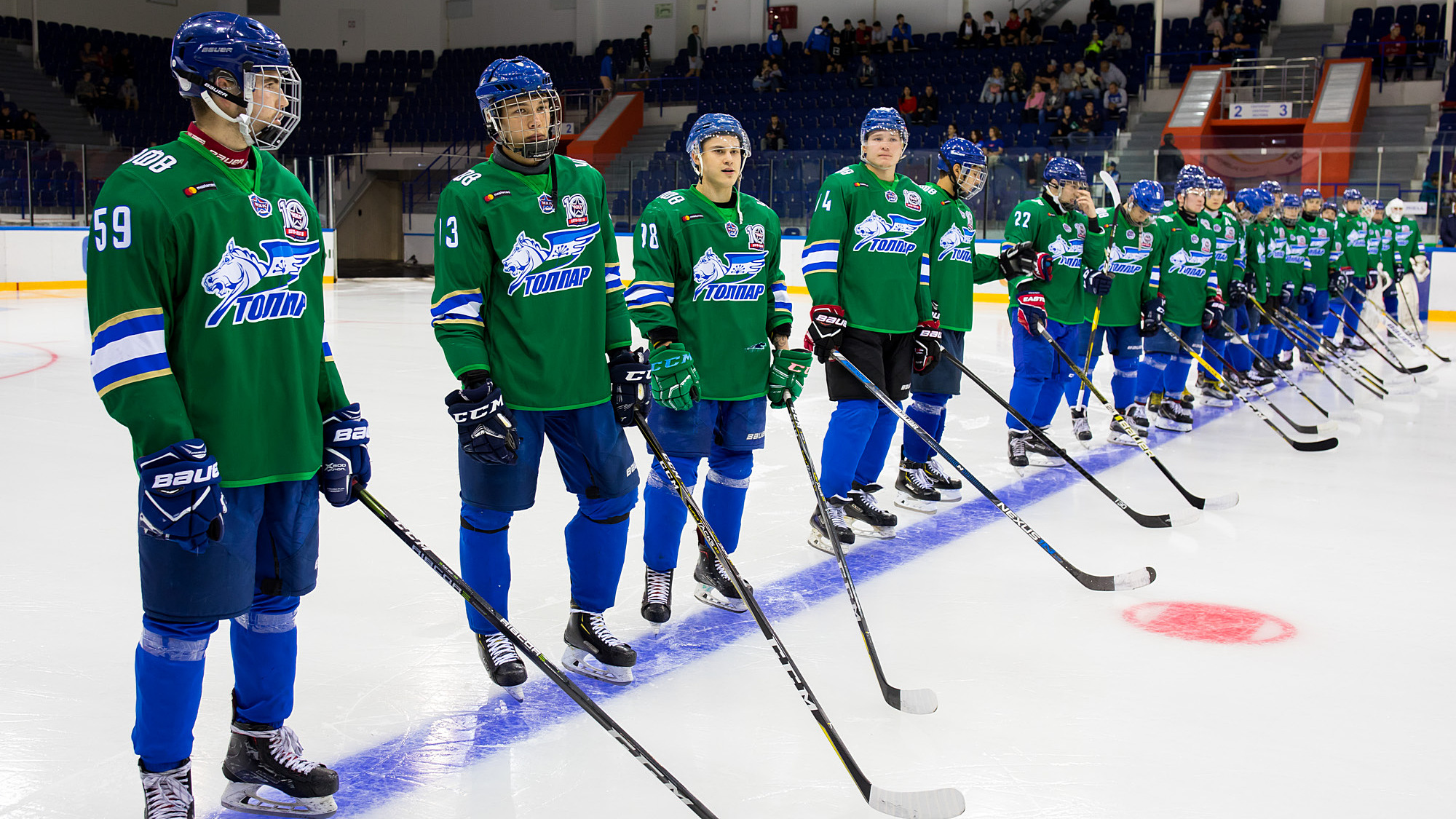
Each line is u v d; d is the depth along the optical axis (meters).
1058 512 4.54
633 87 22.11
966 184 4.52
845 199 3.93
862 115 19.47
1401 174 13.70
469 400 2.48
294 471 2.04
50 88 20.77
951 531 4.23
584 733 2.49
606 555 2.81
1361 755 2.42
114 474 4.96
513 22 24.08
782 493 4.83
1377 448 5.96
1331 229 9.55
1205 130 16.61
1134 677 2.83
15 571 3.59
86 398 6.96
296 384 2.04
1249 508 4.62
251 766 2.15
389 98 23.56
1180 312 6.50
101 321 1.81
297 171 18.38
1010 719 2.58
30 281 15.22
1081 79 17.89
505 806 2.17
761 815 2.14
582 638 2.82
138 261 1.81
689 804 2.03
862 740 2.47
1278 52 18.11
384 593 3.42
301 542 2.10
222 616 1.96
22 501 4.47
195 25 1.86
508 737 2.47
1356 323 11.06
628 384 2.73
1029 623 3.22
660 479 3.17
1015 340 5.28
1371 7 17.80
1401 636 3.16
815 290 3.88
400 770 2.31
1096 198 14.54
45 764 2.32
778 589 3.52
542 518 4.32
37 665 2.84
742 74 21.73
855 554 3.92
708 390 3.21
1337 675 2.87
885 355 4.16
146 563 1.92
